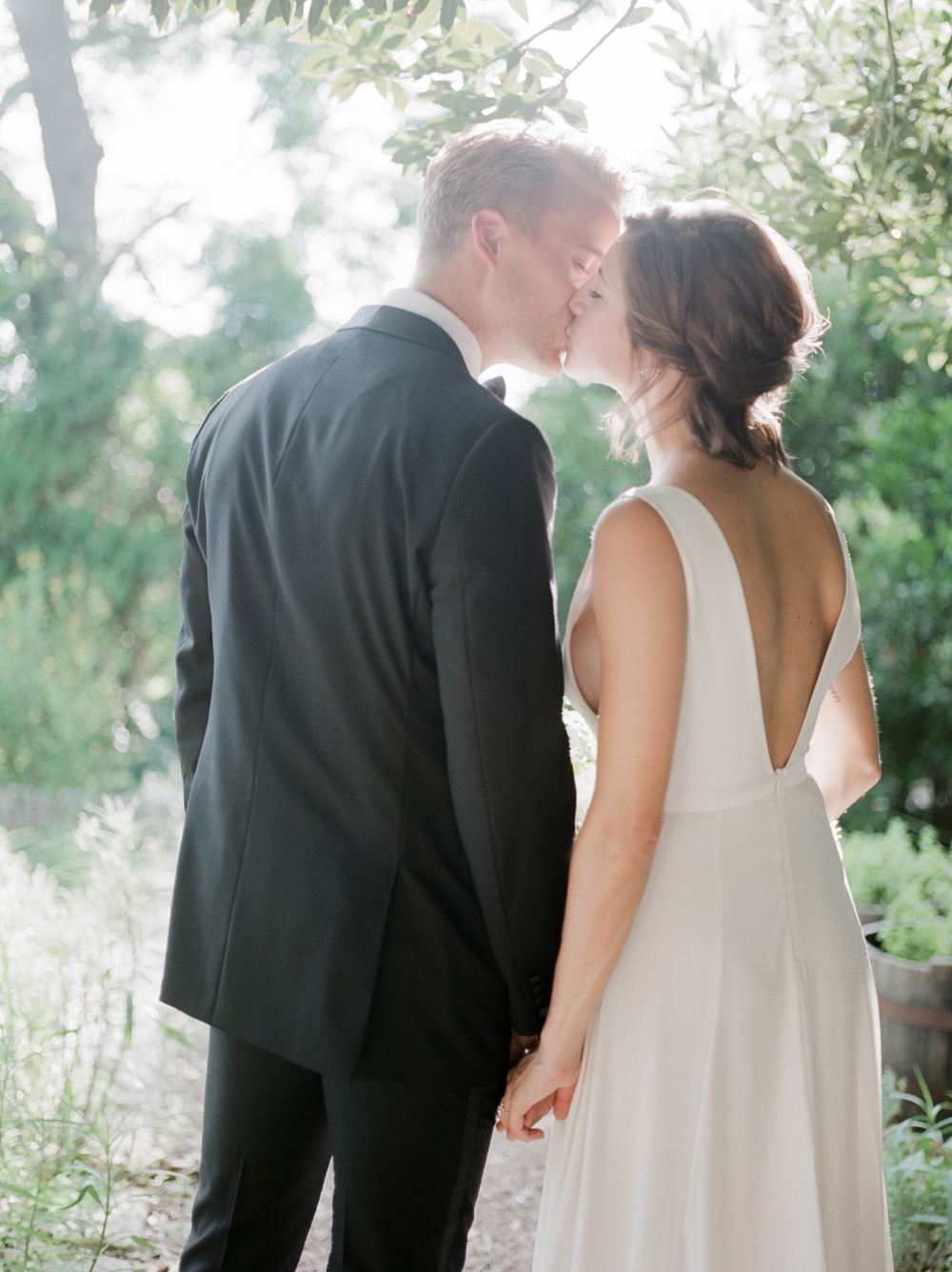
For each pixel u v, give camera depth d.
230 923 1.52
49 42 11.17
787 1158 1.45
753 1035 1.44
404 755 1.46
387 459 1.42
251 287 13.08
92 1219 2.38
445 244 1.66
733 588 1.43
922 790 7.84
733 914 1.45
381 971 1.44
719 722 1.45
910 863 3.95
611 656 1.41
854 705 1.74
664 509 1.41
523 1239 2.58
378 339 1.57
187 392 10.75
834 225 2.64
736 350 1.46
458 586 1.38
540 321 1.70
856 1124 1.54
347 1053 1.42
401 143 2.48
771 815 1.49
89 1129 2.42
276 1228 1.63
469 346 1.63
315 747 1.48
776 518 1.53
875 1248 1.57
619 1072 1.47
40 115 11.35
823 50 2.70
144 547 8.51
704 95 2.74
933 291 3.00
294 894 1.47
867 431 7.83
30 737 6.66
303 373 1.59
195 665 1.79
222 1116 1.58
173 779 7.55
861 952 1.57
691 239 1.48
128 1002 2.63
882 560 7.09
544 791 1.44
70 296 9.95
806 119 2.79
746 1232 1.44
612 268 1.56
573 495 8.52
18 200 10.62
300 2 2.24
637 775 1.38
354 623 1.44
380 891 1.44
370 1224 1.50
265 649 1.53
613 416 1.66
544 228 1.64
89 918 2.84
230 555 1.58
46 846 4.29
